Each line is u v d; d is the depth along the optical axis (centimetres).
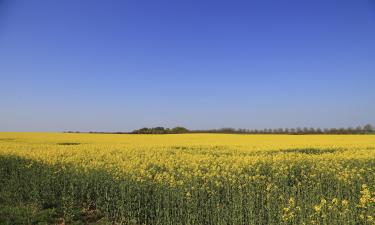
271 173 1864
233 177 1589
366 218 1053
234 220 1170
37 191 1574
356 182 1565
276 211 1182
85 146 3397
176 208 1292
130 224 1322
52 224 1344
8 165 2117
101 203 1510
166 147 3412
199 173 1692
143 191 1492
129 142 4506
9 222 1309
